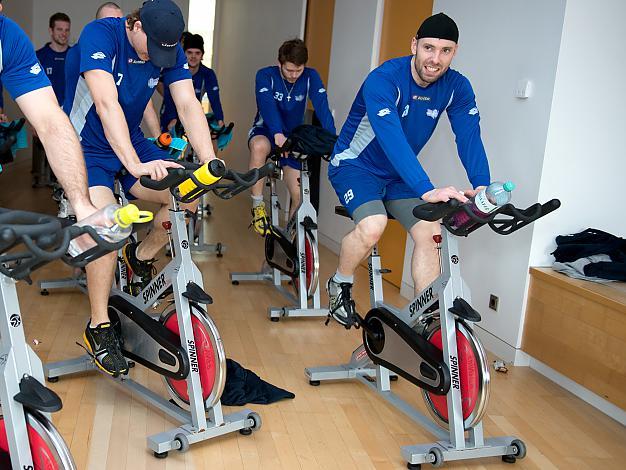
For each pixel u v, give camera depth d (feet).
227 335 12.87
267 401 10.16
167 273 8.93
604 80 11.88
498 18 13.12
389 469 8.64
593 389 10.88
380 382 10.50
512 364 12.58
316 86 17.03
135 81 9.36
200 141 9.44
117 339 9.54
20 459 5.69
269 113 16.33
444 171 14.66
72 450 8.39
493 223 7.75
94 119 9.70
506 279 12.77
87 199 6.34
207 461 8.46
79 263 4.89
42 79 6.45
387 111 8.94
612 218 12.50
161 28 8.36
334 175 10.41
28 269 4.72
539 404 11.00
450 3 14.74
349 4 19.77
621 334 10.36
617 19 11.74
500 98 13.01
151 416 9.48
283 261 14.78
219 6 38.09
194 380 8.72
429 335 9.41
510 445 9.05
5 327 5.60
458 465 8.93
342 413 10.09
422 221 9.91
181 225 8.73
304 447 9.02
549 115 11.76
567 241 12.10
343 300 10.49
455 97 9.71
